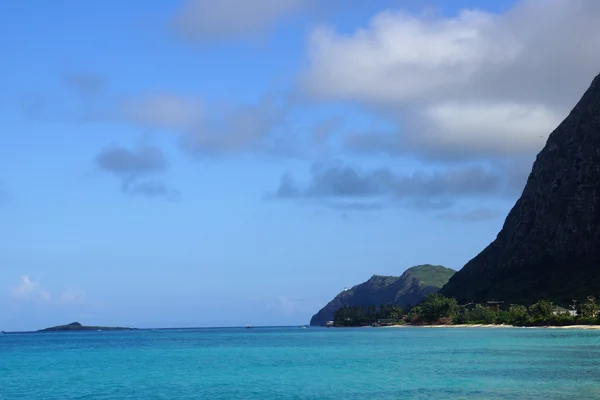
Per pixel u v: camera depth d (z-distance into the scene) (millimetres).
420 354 134500
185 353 167000
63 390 80500
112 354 167750
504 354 124000
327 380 86250
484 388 72812
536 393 67688
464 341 181250
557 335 197250
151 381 89438
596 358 110250
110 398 72375
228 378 91875
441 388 73938
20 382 91438
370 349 162125
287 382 85062
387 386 77562
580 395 65688
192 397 71875
